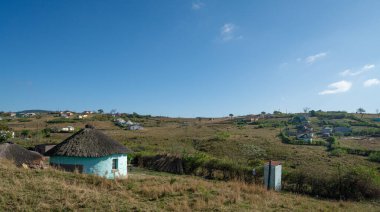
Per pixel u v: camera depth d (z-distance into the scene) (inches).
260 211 678.5
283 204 778.2
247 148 2426.2
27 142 2682.1
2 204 547.8
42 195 605.0
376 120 5649.6
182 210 625.0
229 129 4544.8
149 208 605.3
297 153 2300.7
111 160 1256.2
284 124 5226.4
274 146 2669.8
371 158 2214.6
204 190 816.3
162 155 1711.4
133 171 1549.0
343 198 1063.6
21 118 6087.6
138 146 2356.1
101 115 7003.0
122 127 5093.5
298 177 1167.6
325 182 1111.0
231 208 666.8
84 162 1196.5
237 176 1323.8
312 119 5885.8
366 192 1058.7
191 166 1542.8
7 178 706.8
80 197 613.0
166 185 837.8
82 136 1261.1
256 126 4995.1
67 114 6988.2
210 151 2417.6
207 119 7273.6
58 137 3440.0
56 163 1229.7
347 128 4635.8
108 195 676.1
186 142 2994.6
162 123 6082.7
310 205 829.8
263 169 1272.1
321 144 3006.9
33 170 829.2
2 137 2586.1
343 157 2242.9
